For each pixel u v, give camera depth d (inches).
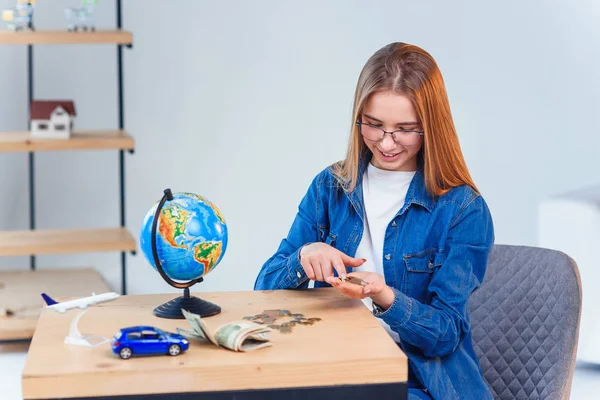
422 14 181.6
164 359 58.2
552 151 188.2
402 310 70.7
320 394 57.8
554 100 186.7
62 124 154.3
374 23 181.3
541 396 78.6
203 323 60.4
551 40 184.7
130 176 183.0
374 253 81.4
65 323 66.4
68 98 180.4
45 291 164.2
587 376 139.1
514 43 184.1
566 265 80.0
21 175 182.2
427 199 79.4
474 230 77.6
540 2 183.3
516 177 188.2
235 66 180.9
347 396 58.1
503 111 186.1
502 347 81.9
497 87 185.2
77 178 183.0
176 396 56.6
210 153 183.3
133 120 180.9
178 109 181.5
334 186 84.6
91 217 184.5
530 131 187.2
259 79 181.6
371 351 59.7
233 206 184.7
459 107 184.9
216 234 68.7
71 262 184.9
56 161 182.4
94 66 179.9
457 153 78.9
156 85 180.4
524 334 81.0
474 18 182.4
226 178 183.9
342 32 181.0
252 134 182.9
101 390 56.0
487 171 187.6
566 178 189.3
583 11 184.1
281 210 185.6
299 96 182.5
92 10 154.9
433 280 76.4
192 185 183.8
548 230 139.3
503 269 84.3
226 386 57.0
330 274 74.2
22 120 180.5
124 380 56.1
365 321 67.1
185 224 67.7
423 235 78.8
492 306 83.5
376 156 78.5
